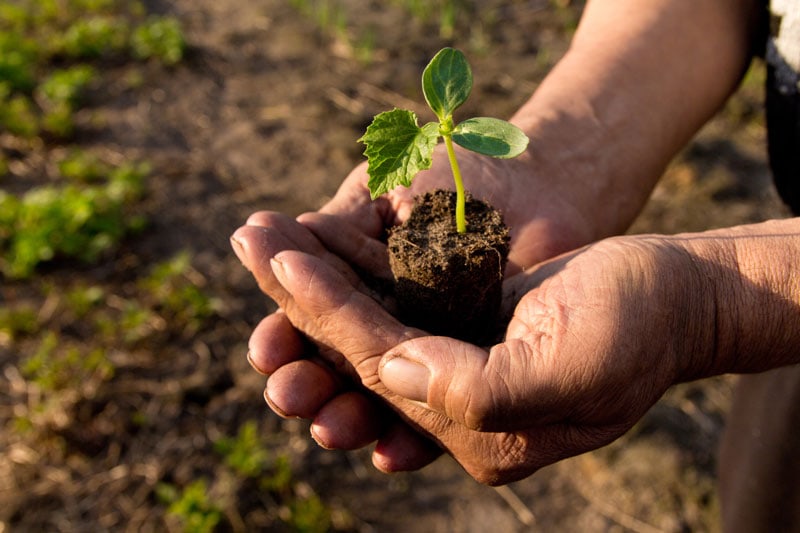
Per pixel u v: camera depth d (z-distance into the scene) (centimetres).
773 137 47
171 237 93
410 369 39
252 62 124
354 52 124
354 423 43
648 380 40
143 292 85
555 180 49
